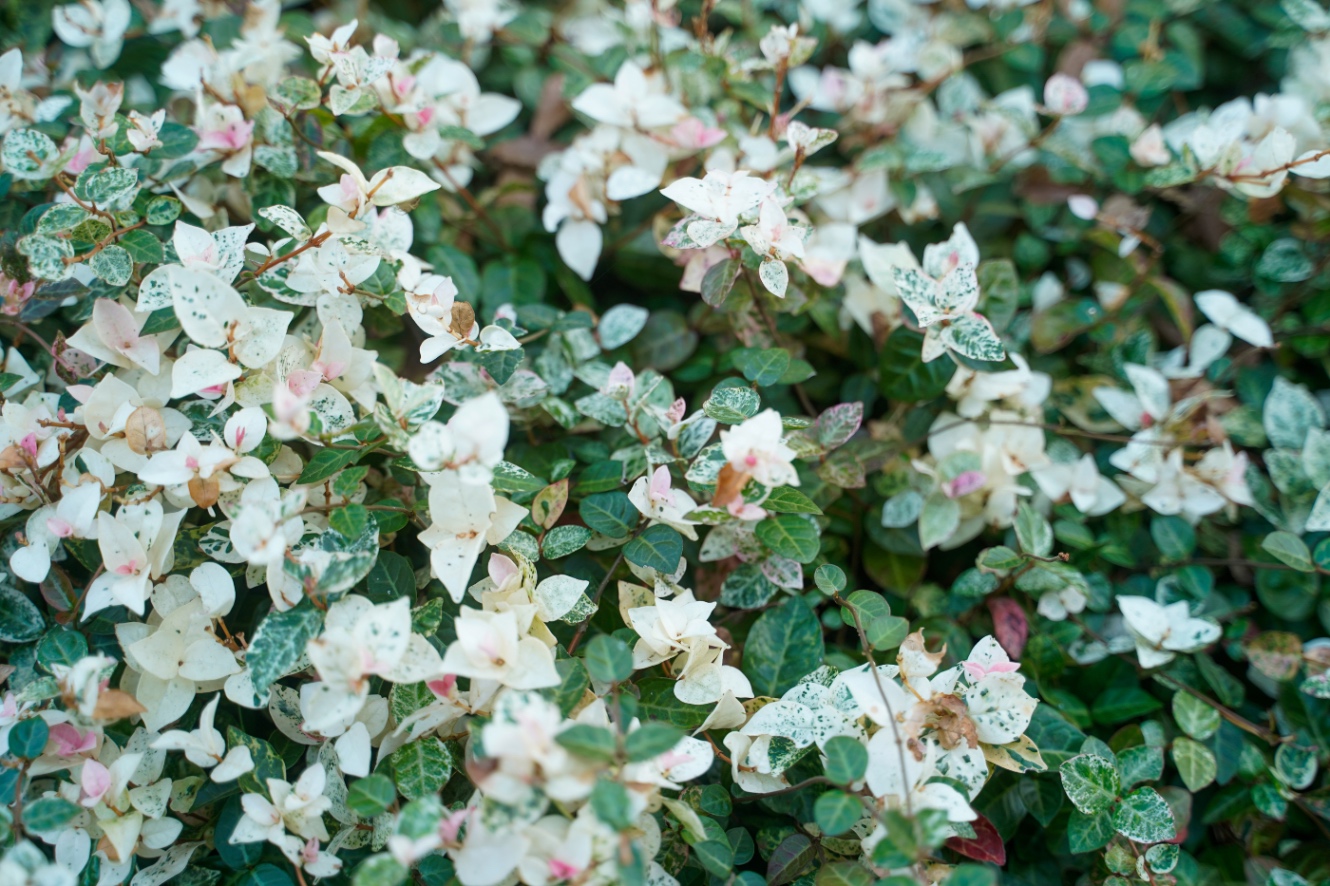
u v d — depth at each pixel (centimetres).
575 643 56
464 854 50
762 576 58
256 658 52
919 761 53
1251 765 58
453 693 53
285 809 52
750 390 56
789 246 56
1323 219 64
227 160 59
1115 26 70
